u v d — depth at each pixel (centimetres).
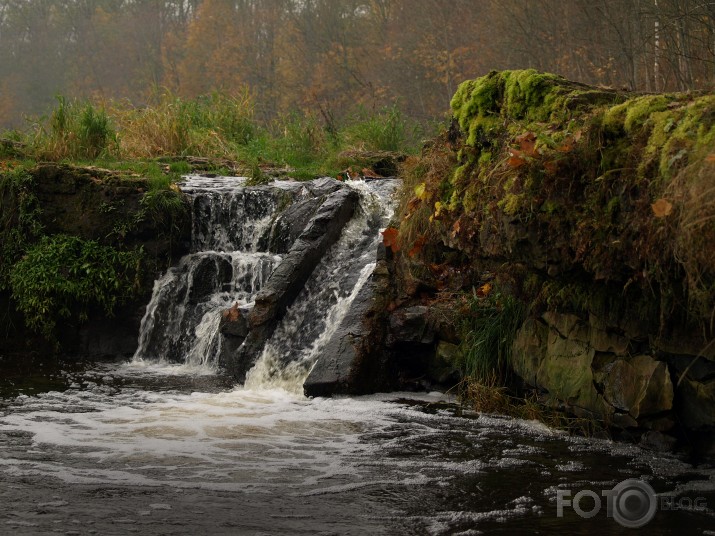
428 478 527
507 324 741
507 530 441
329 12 3991
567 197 546
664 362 574
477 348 749
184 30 5662
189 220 1096
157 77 5241
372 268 884
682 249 461
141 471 535
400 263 843
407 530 440
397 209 922
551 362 672
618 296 585
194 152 1567
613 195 521
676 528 445
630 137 524
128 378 886
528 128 612
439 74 2969
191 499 483
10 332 1048
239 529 437
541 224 561
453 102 718
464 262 821
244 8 4694
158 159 1456
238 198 1095
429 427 657
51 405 730
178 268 1073
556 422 655
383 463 559
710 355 534
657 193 488
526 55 2603
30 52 6206
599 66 2203
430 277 830
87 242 1062
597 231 527
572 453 583
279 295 880
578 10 2288
